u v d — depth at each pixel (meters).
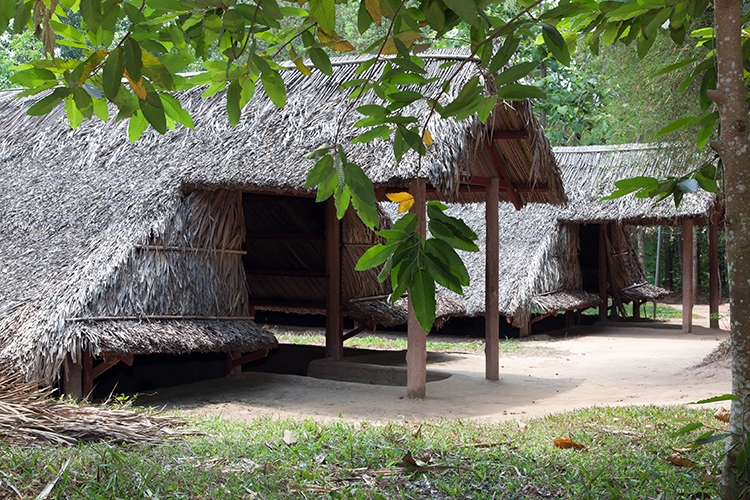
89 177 9.05
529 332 16.02
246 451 4.55
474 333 16.39
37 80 3.09
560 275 16.72
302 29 3.22
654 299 20.30
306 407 7.65
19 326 6.97
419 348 8.15
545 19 2.86
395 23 3.00
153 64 2.87
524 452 4.73
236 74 3.24
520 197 10.85
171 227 8.12
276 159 8.32
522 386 9.39
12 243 8.34
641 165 14.77
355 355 12.59
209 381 9.17
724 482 3.14
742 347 3.09
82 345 6.89
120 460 3.86
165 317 7.80
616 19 3.69
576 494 3.77
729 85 3.08
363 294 11.34
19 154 9.95
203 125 9.20
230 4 2.83
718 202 15.24
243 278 8.81
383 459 4.45
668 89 10.50
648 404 7.66
